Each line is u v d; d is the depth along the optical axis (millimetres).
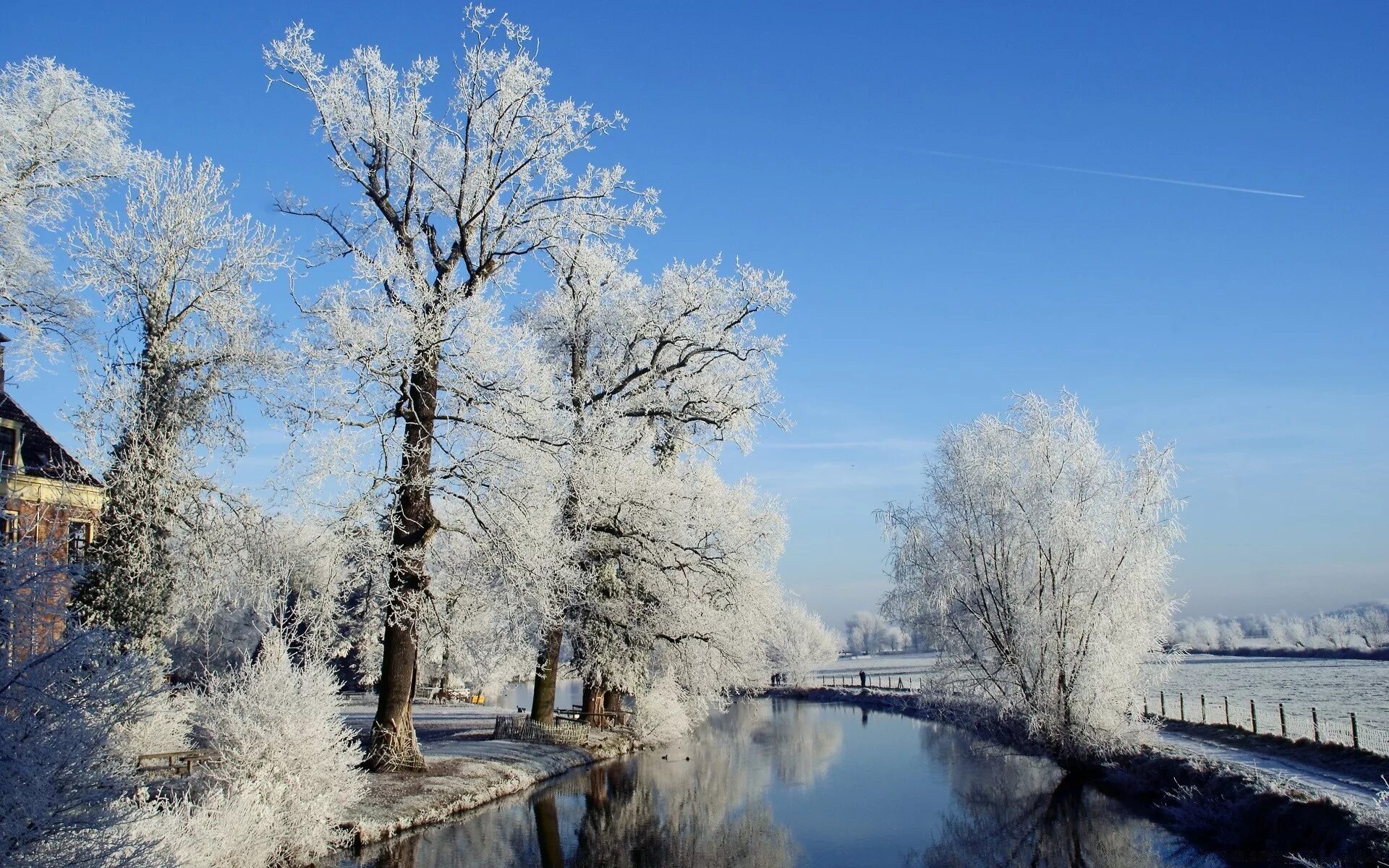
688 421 26891
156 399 20484
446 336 18172
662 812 20688
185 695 18688
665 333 25953
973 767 27375
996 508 25188
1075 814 20250
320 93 18609
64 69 20125
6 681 8008
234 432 21422
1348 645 87688
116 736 9227
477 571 20578
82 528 20359
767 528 28625
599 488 24859
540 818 18812
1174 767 20594
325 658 18422
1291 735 23797
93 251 20812
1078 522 23656
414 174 19516
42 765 7773
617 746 29547
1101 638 23203
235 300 21625
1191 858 15938
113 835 8406
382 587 19562
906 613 27625
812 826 19578
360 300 18500
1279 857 14633
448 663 48875
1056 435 24969
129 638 18656
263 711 13680
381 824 15734
